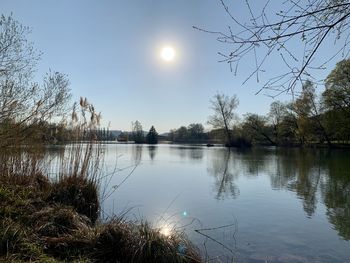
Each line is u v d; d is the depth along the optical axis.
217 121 63.66
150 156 36.19
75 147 9.94
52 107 9.89
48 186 9.12
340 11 2.65
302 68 2.83
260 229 8.55
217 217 9.62
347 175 19.64
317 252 7.04
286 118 56.38
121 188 14.00
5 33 8.77
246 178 18.27
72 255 5.22
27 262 4.54
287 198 12.72
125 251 5.55
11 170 8.78
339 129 43.62
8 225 5.37
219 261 6.21
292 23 2.73
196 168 23.22
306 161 29.47
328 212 10.55
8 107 8.57
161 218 9.18
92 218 8.41
